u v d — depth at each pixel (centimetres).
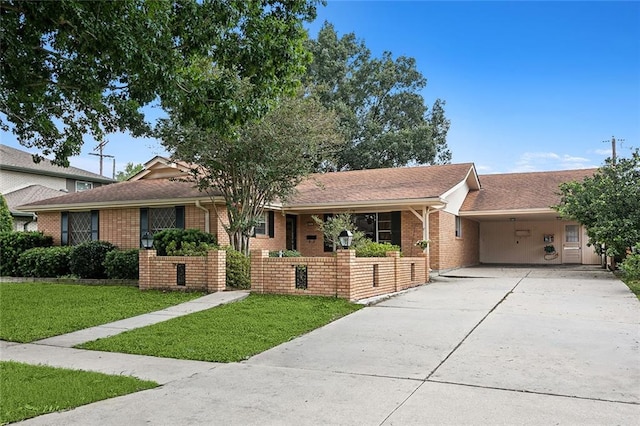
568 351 649
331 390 503
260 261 1127
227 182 1398
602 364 589
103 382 529
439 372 564
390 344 696
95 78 819
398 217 1811
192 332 778
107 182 3391
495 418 422
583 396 479
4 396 481
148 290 1248
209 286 1184
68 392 494
